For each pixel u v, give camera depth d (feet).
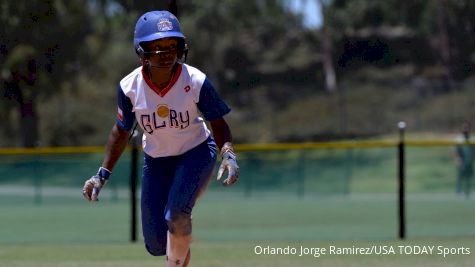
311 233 186.70
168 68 81.05
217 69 605.31
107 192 316.19
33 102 414.00
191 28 564.71
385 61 632.79
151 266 132.26
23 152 193.16
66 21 398.83
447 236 176.04
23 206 282.15
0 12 364.58
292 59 654.53
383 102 499.51
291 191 326.44
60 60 400.06
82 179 323.78
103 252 152.56
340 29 652.07
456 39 595.47
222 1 593.42
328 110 501.97
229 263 135.03
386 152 387.55
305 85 615.57
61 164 324.19
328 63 591.37
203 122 86.69
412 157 394.52
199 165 84.53
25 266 133.18
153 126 83.51
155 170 87.10
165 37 79.51
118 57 538.47
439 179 359.87
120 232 197.47
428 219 223.92
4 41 373.61
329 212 249.96
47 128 483.10
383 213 244.63
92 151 192.75
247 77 626.64
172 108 82.23
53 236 189.88
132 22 456.04
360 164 378.32
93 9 465.88
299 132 483.92
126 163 315.17
